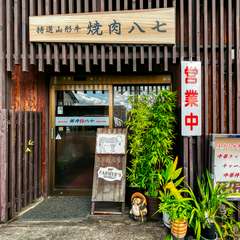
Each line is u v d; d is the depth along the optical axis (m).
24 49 4.39
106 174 4.77
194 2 4.38
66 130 5.81
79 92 5.75
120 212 4.65
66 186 5.79
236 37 4.30
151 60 4.32
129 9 4.60
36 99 5.55
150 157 4.39
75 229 4.05
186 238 3.73
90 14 4.24
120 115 5.69
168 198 3.84
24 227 4.14
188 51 4.34
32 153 5.20
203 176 4.25
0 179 4.31
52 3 4.61
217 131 4.38
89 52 4.43
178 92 5.20
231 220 3.91
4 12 4.45
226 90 4.39
